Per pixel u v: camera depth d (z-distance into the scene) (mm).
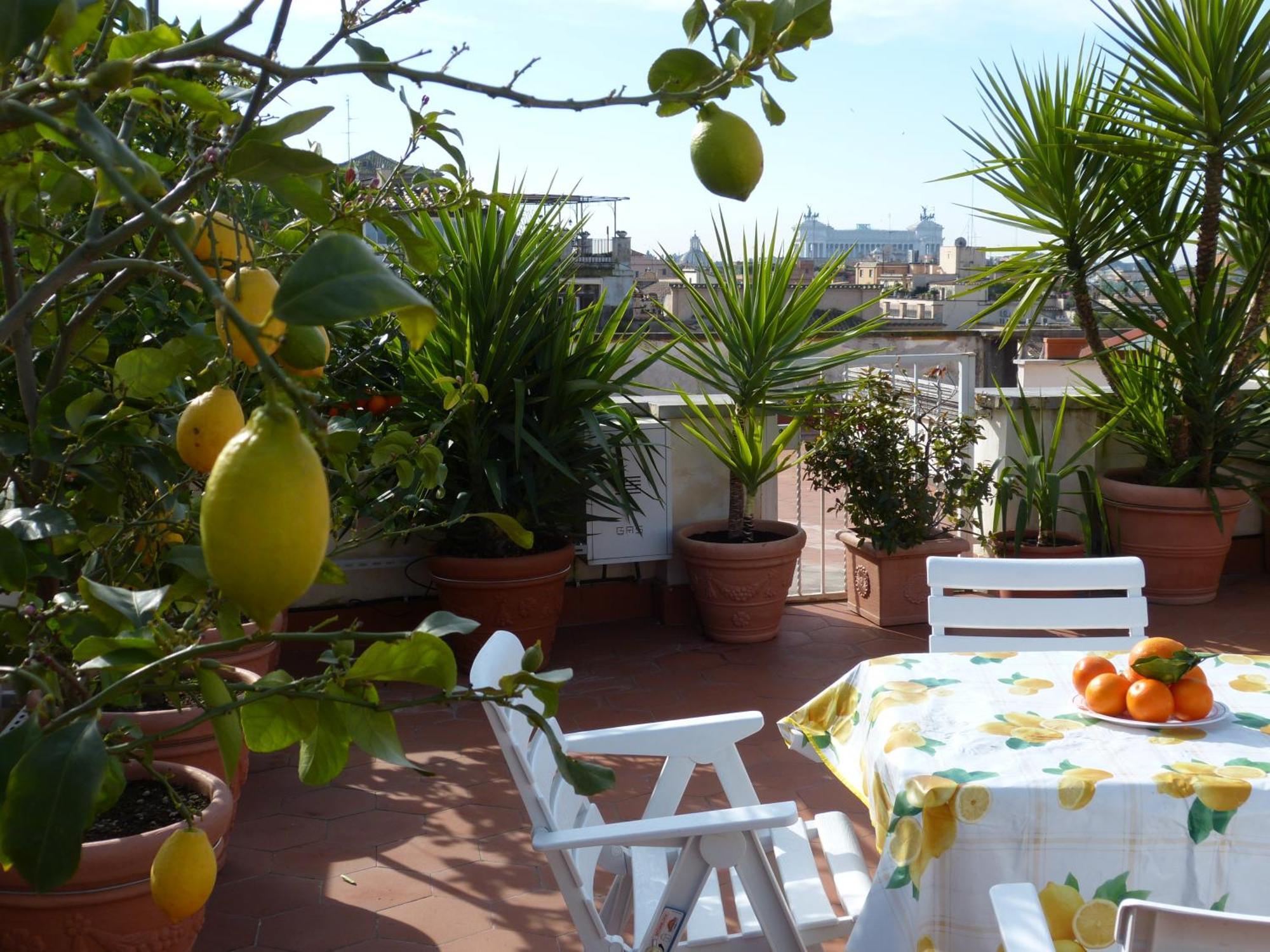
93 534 1574
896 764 2168
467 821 3701
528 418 4980
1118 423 6590
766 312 5473
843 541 6125
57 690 1189
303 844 3543
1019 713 2404
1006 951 1582
